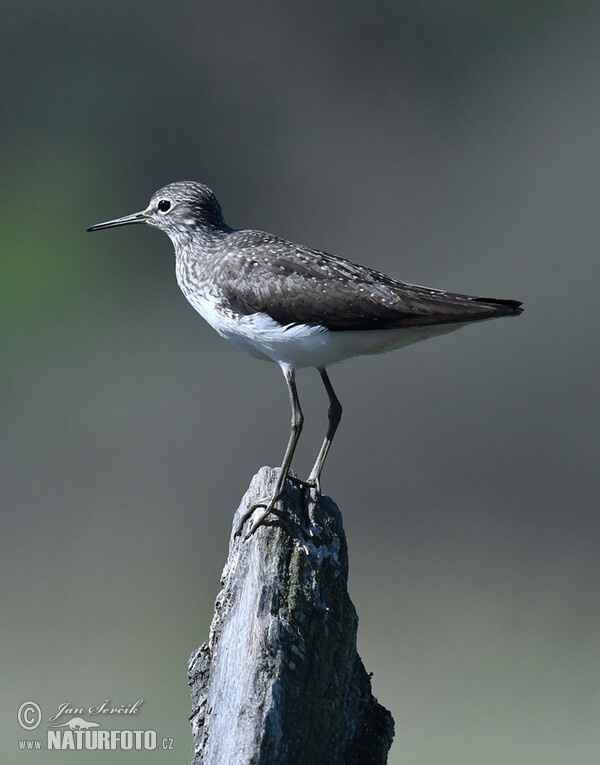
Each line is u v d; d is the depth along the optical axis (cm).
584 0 2111
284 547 579
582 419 1806
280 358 712
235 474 1797
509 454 1778
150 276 2092
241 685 532
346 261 712
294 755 527
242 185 2109
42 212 2128
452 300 690
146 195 2158
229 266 712
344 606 578
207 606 1486
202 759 566
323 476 1752
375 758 580
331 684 554
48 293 2047
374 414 1775
